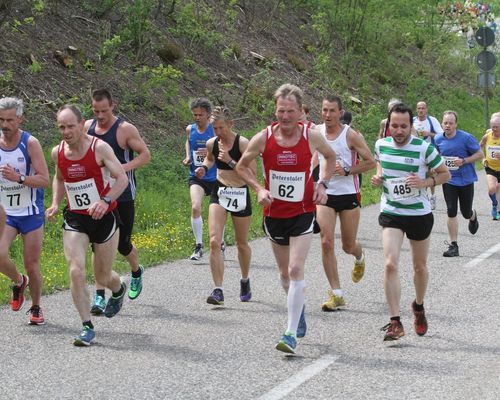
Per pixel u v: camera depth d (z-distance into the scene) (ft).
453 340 29.96
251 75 87.04
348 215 35.45
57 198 31.48
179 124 71.82
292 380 25.31
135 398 23.73
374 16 110.63
